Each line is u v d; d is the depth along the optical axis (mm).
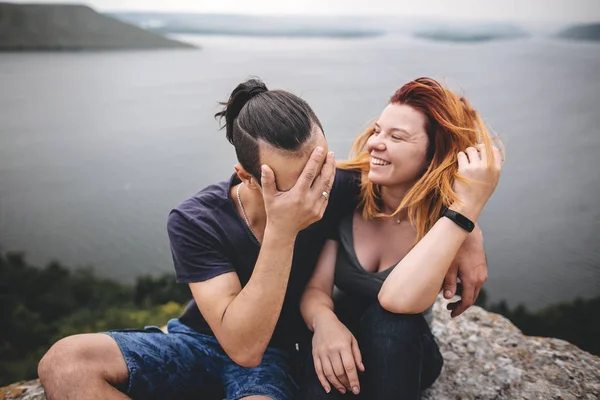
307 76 105188
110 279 39719
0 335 26891
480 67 112625
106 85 115875
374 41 144500
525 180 64250
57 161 77125
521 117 83688
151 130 95188
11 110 98062
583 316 31172
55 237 50906
